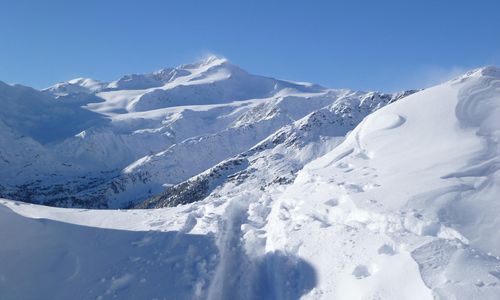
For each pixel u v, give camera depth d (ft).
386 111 73.00
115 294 34.42
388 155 59.21
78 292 34.63
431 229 36.83
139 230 47.19
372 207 40.40
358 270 32.32
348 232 37.55
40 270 37.01
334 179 53.11
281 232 42.22
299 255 37.29
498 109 60.85
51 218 50.78
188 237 44.65
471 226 36.24
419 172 48.37
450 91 68.64
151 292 34.55
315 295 31.81
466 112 62.23
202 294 34.76
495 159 47.78
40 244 40.42
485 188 41.19
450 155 51.03
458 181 43.32
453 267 28.78
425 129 62.08
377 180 48.80
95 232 45.88
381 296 28.63
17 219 41.83
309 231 40.29
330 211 43.68
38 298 33.83
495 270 28.37
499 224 35.81
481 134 55.72
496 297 25.64
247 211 54.49
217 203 56.85
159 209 59.93
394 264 30.66
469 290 26.45
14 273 35.94
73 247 41.24
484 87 67.10
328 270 33.81
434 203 39.52
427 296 26.89
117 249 42.09
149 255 40.78
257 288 36.63
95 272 37.55
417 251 31.12
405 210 38.99
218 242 42.96
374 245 34.09
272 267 38.09
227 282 37.27
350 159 62.08
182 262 39.06
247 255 41.55
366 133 69.72
